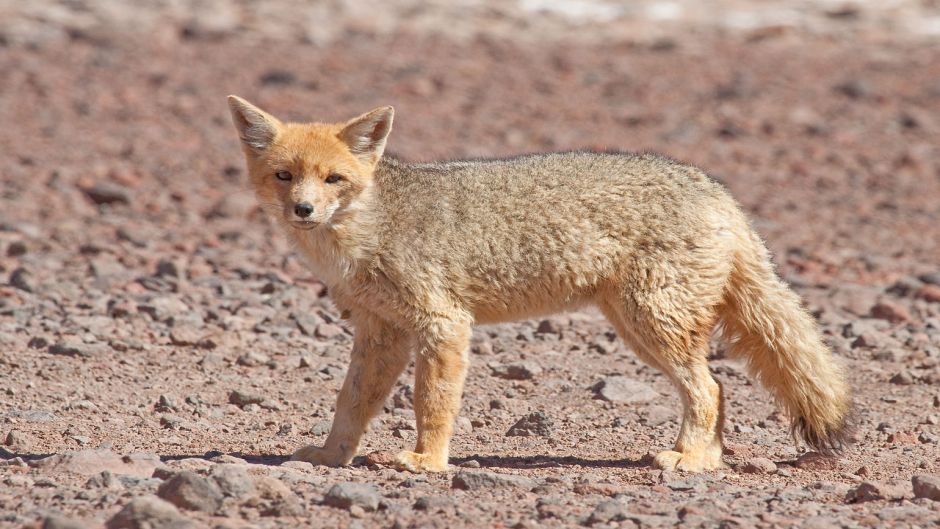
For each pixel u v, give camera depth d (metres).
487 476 14.27
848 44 71.44
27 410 18.83
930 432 18.78
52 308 25.36
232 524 12.26
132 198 39.47
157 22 70.31
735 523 12.48
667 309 16.36
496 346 23.95
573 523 12.70
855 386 21.67
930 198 43.88
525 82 62.47
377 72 63.03
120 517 12.01
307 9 74.75
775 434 18.91
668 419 19.53
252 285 28.58
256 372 21.97
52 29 66.94
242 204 38.75
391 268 16.25
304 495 13.62
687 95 60.28
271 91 58.03
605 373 22.42
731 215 16.78
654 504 13.53
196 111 54.59
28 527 11.80
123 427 18.23
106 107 54.41
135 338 23.42
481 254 16.44
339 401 16.98
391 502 13.30
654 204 16.44
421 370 16.23
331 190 16.33
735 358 17.41
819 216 40.84
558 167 16.81
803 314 16.91
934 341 24.64
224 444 17.53
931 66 65.50
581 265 16.53
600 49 70.25
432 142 49.56
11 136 48.62
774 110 57.50
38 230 34.62
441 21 74.94
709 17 77.38
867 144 52.03
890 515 13.05
